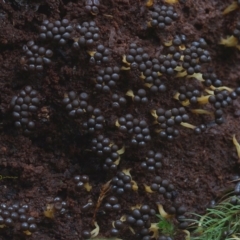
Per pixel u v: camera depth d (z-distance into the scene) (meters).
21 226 0.08
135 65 0.08
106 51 0.08
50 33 0.08
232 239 0.08
